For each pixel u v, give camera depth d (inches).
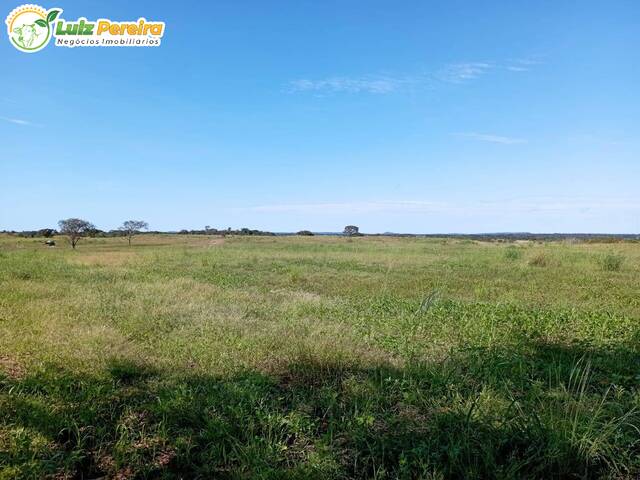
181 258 896.3
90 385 176.2
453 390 173.8
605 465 131.3
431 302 333.1
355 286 489.7
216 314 313.0
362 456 135.5
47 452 132.3
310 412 161.8
